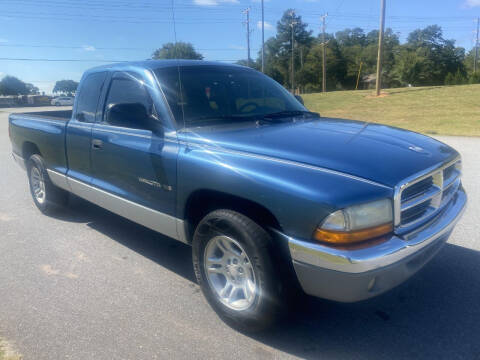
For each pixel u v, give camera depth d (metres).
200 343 2.84
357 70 87.44
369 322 3.05
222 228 2.85
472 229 4.65
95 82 4.38
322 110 29.41
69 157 4.65
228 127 3.38
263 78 4.41
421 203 2.71
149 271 3.92
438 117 19.78
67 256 4.27
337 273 2.36
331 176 2.48
